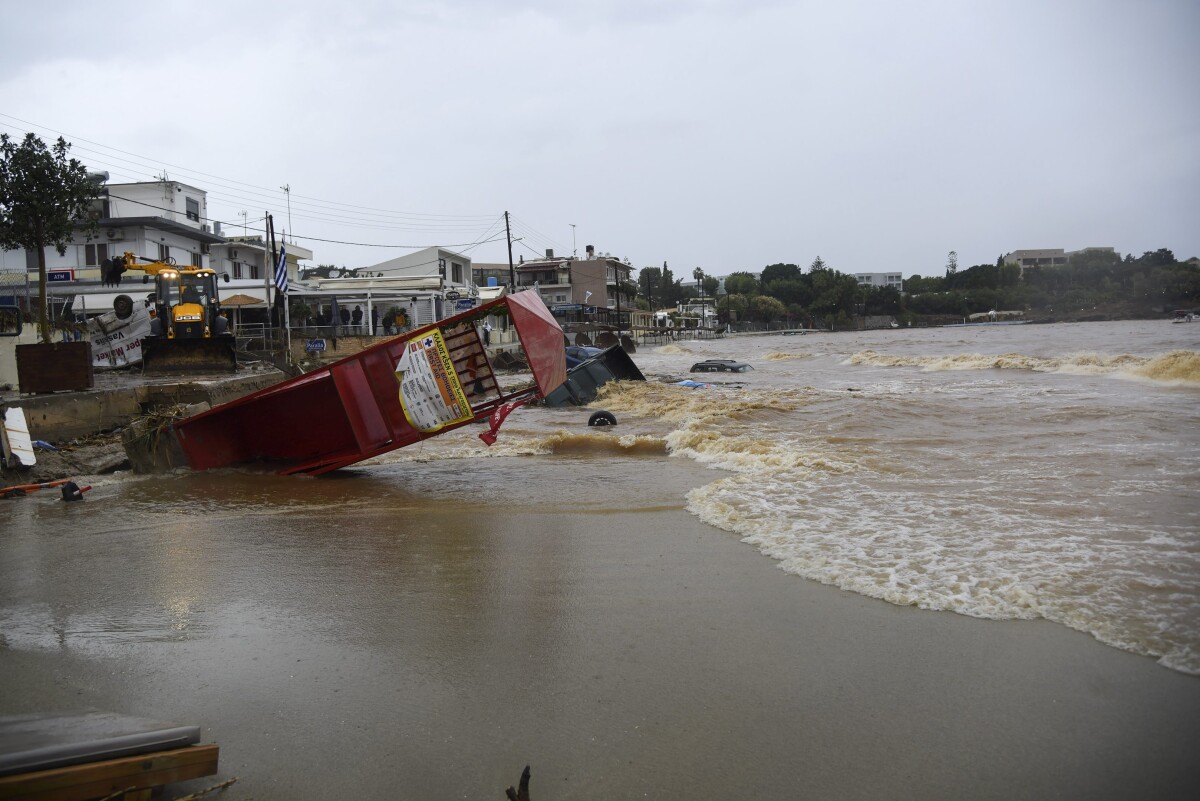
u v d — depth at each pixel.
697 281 176.75
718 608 6.36
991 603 6.16
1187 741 4.23
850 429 16.17
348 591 7.05
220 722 4.75
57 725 4.25
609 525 9.13
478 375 13.55
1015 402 19.70
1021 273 164.12
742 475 11.81
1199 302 116.31
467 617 6.35
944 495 9.76
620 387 26.78
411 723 4.70
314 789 4.06
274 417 13.49
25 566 7.99
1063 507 8.85
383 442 12.92
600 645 5.73
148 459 13.38
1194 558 6.91
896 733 4.44
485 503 10.64
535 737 4.51
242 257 55.78
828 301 160.25
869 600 6.39
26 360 15.67
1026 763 4.11
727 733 4.50
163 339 25.28
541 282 94.56
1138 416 15.91
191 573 7.68
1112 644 5.36
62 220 23.23
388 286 59.88
